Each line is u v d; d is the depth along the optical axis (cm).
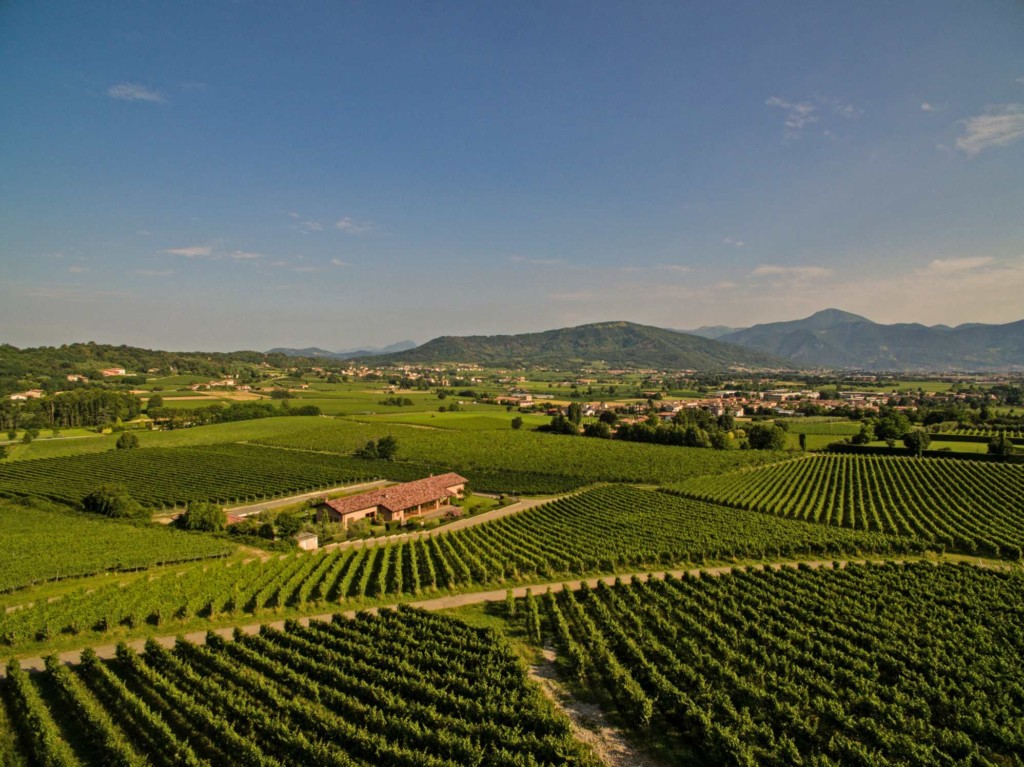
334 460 11844
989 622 3850
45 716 2673
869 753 2408
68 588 4878
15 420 14612
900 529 6606
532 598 4453
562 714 2892
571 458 11831
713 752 2491
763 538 6150
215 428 15550
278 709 2816
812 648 3484
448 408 19850
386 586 4984
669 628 3781
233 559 5788
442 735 2516
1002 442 10375
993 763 2400
